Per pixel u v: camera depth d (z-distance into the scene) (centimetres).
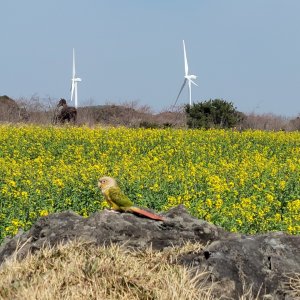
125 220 1043
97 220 1038
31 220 2142
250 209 2264
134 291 873
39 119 5800
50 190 2566
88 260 916
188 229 1041
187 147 4153
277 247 976
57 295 849
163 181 2838
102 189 1118
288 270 952
